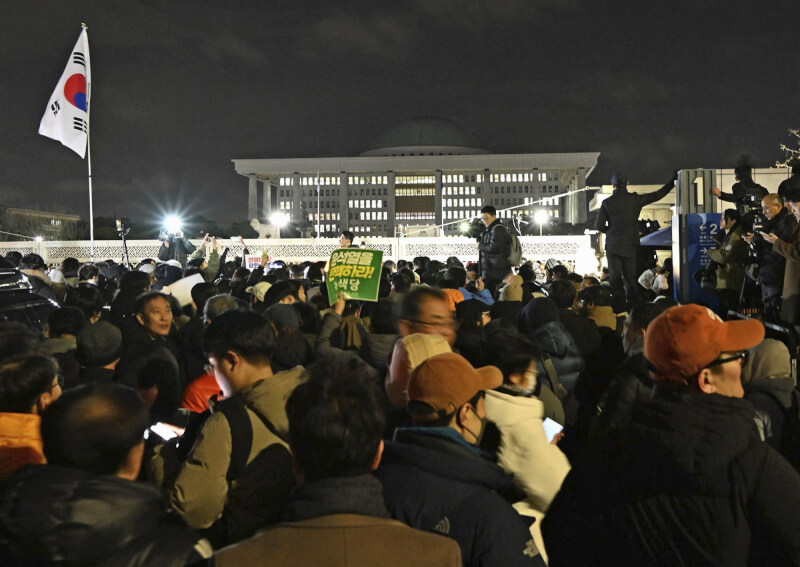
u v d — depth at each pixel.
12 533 1.84
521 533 2.37
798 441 3.79
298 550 1.82
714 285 8.98
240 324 3.32
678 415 2.13
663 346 2.31
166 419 4.57
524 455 3.04
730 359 2.28
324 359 2.15
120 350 4.73
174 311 7.20
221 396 4.95
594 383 5.78
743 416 2.10
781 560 2.06
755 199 9.05
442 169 168.38
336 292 6.30
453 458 2.42
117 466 2.07
